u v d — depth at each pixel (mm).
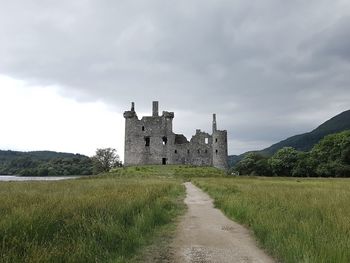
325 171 105812
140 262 9859
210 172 91250
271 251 10922
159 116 111000
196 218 17781
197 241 12484
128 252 10461
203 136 112188
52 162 189375
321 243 9359
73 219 11328
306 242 9688
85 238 9734
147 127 110188
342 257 8375
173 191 32469
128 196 18250
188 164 109125
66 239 9625
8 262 7559
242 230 14570
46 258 7914
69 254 8547
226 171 107562
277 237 10992
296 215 14250
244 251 11156
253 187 32312
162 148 110062
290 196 20984
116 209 13820
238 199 20719
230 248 11523
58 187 29328
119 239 10820
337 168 102375
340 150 106688
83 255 8625
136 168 91812
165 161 110000
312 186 35312
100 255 9227
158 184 37188
